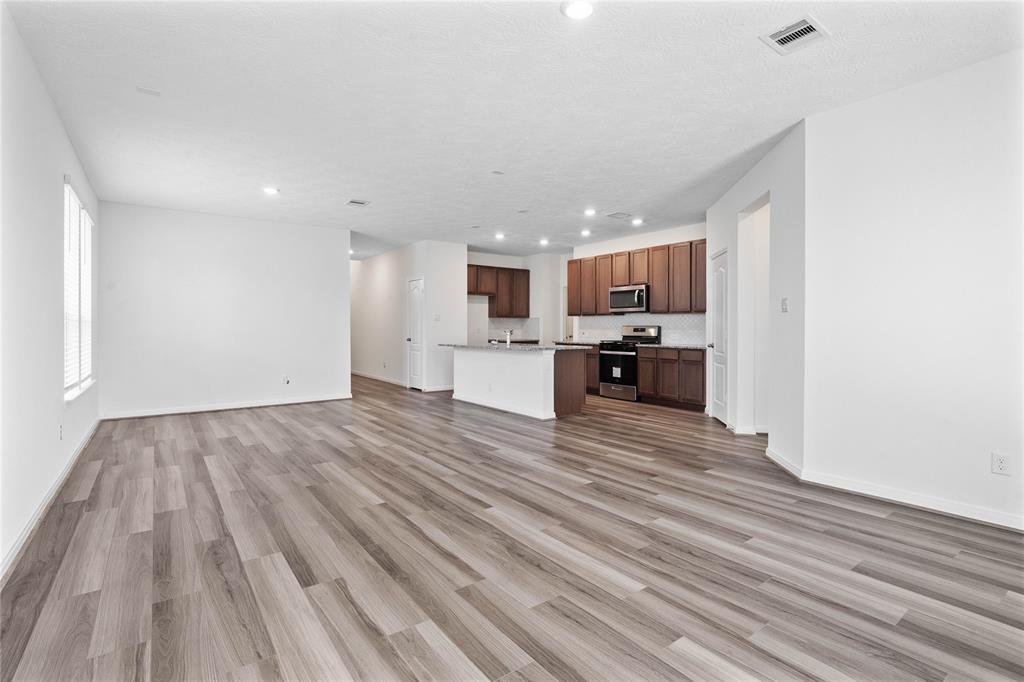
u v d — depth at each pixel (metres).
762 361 4.95
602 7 2.18
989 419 2.69
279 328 6.62
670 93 3.01
